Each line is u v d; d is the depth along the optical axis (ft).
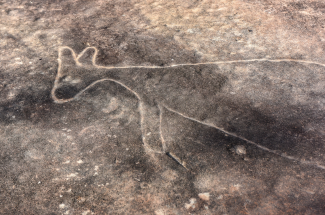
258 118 7.79
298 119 7.75
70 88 8.72
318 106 8.14
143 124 7.58
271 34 11.39
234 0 13.96
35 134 7.22
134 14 12.76
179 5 13.51
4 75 9.12
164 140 7.14
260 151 6.88
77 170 6.39
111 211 5.68
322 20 12.39
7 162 6.50
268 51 10.43
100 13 12.82
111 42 10.85
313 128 7.48
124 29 11.66
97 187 6.08
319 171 6.42
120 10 13.08
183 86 8.86
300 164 6.57
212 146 6.99
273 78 9.19
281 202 5.84
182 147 6.97
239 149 6.90
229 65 9.73
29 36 11.07
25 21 12.04
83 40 10.94
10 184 6.07
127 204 5.80
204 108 8.11
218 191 6.03
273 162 6.62
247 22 12.17
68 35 11.21
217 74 9.34
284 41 10.97
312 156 6.75
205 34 11.36
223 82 9.02
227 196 5.95
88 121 7.63
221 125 7.59
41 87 8.72
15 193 5.91
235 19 12.38
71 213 5.62
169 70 9.50
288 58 10.09
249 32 11.48
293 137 7.23
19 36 11.05
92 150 6.84
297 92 8.64
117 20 12.29
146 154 6.79
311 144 7.04
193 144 7.04
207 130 7.43
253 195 5.97
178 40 10.98
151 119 7.73
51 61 9.82
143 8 13.25
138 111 7.98
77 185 6.10
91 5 13.46
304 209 5.71
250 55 10.22
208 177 6.30
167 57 10.09
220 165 6.55
